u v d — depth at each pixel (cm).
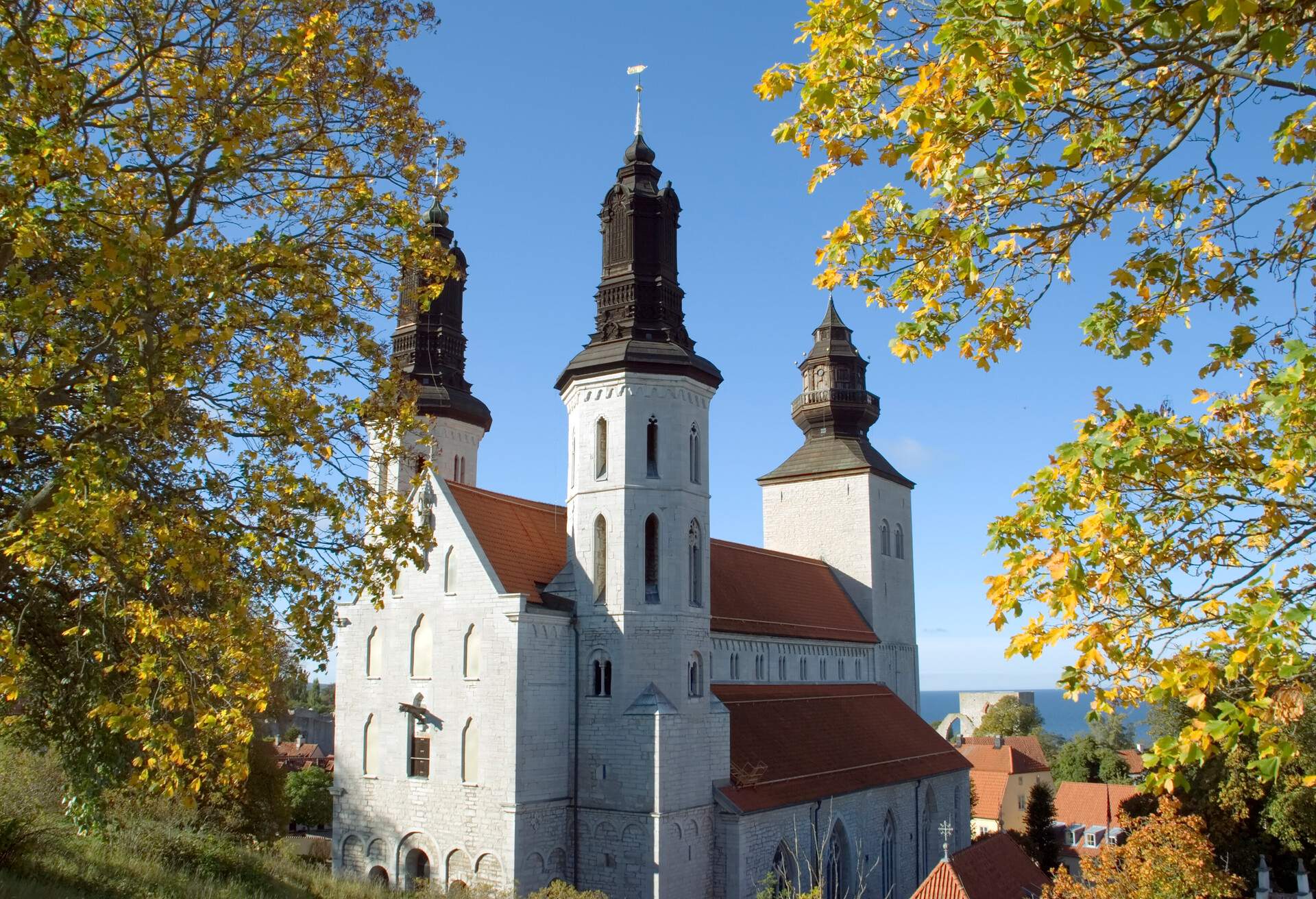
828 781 5288
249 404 1988
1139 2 1127
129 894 2416
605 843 4328
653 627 4494
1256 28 1163
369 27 2156
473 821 4244
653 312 4791
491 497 4909
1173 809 4231
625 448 4616
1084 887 4022
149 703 1711
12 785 3041
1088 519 1168
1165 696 1128
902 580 7900
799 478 7806
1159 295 1501
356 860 4569
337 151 2161
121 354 1744
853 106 1415
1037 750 12738
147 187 1892
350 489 2202
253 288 2006
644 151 4916
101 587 1938
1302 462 1073
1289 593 1146
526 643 4312
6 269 1745
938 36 1194
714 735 4634
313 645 2069
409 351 5834
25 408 1641
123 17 1895
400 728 4544
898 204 1416
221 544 1855
